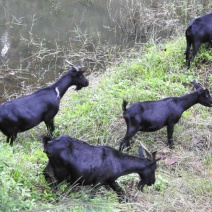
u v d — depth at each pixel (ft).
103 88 35.99
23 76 41.34
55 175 23.72
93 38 47.91
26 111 28.76
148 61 38.70
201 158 29.43
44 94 29.73
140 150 25.94
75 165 23.32
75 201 23.34
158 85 35.58
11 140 28.94
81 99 34.32
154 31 48.34
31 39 47.11
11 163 24.75
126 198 24.72
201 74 37.52
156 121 29.22
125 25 50.21
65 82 30.81
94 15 53.01
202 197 25.52
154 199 25.04
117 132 31.17
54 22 51.13
